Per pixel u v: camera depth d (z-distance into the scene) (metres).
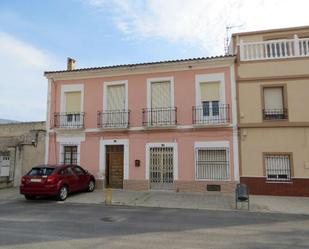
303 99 15.00
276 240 7.11
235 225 8.73
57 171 13.69
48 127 18.55
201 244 6.73
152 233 7.70
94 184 16.56
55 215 10.14
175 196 14.48
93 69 17.77
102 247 6.43
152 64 16.81
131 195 14.79
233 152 15.49
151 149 16.77
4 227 8.34
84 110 18.03
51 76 18.69
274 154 15.04
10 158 18.16
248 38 17.30
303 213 10.75
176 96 16.61
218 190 15.46
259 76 15.62
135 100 17.23
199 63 16.27
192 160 15.99
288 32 16.81
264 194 14.88
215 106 16.12
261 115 15.35
